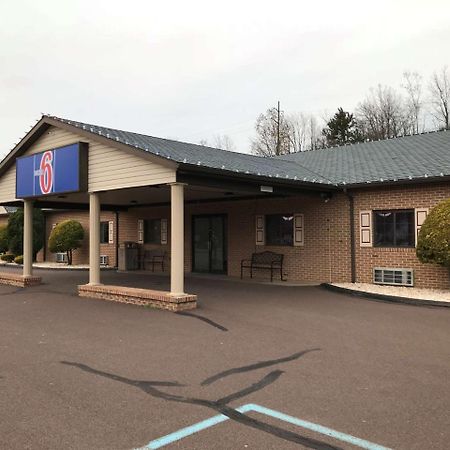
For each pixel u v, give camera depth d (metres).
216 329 8.30
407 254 12.90
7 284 15.78
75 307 10.85
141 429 4.17
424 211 12.55
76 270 21.53
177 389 5.24
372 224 13.58
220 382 5.47
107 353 6.80
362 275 13.77
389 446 3.82
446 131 18.39
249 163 13.93
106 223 22.98
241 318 9.24
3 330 8.48
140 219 21.00
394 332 7.94
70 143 12.97
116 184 11.54
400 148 16.92
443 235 10.95
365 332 7.96
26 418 4.41
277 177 11.84
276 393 5.08
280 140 51.47
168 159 9.92
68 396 5.02
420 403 4.74
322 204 14.69
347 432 4.08
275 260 15.76
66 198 15.41
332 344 7.19
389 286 13.02
